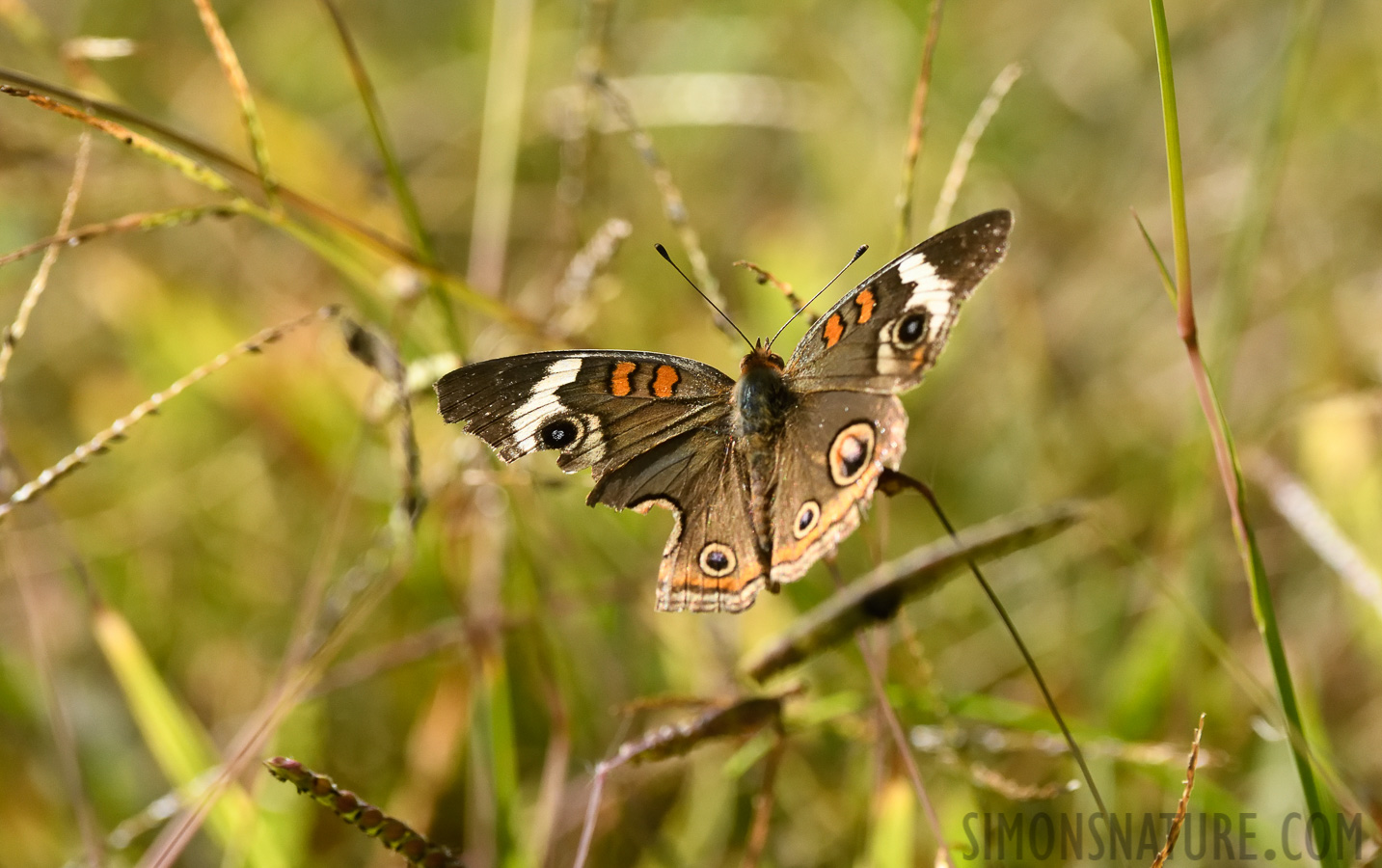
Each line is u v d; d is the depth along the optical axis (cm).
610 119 69
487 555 67
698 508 64
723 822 66
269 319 70
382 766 67
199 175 62
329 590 69
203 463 70
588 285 65
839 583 63
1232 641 67
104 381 71
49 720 67
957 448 70
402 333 67
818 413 63
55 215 70
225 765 64
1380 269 71
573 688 67
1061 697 67
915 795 63
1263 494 69
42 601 68
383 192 68
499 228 68
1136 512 69
